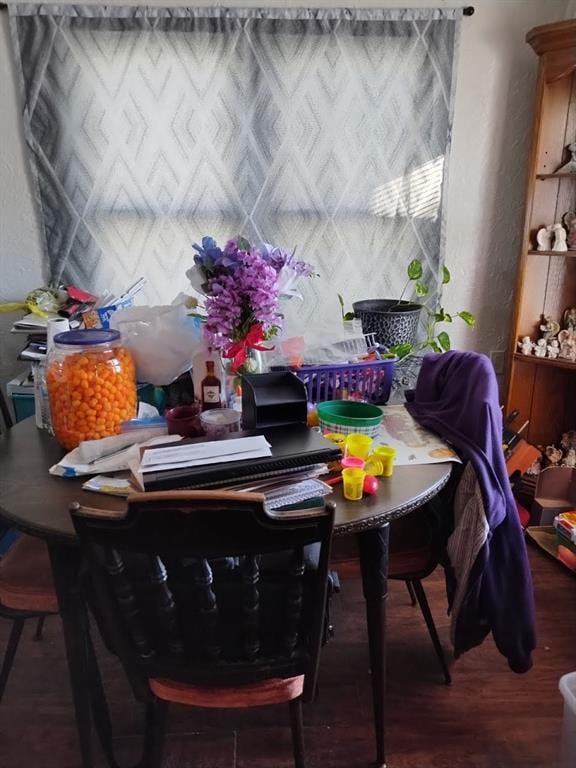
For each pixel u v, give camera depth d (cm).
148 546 81
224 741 137
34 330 183
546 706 147
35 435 138
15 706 147
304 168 225
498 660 161
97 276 228
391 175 230
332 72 216
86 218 221
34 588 125
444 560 137
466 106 228
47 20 202
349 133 223
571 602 183
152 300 232
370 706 146
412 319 200
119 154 217
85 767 122
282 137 221
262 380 122
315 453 108
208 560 92
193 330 144
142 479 99
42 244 223
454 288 248
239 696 103
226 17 208
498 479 127
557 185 221
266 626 96
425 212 235
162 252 228
